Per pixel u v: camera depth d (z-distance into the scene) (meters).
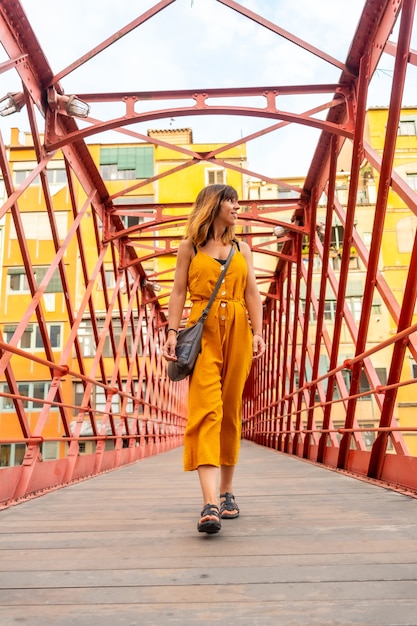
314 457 8.55
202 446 2.52
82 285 22.28
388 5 4.78
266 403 17.38
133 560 2.04
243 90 6.03
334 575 1.78
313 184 8.84
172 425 19.69
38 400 4.61
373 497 3.77
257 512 3.15
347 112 5.93
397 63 4.25
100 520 3.01
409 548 2.15
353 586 1.66
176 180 24.86
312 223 8.94
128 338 22.66
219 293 2.68
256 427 21.91
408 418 20.08
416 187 20.55
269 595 1.60
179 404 22.73
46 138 5.87
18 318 21.02
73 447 5.90
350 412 5.86
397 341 4.30
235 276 2.72
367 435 20.67
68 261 22.25
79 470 6.10
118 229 10.05
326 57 5.75
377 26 5.10
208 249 2.77
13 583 1.77
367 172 22.70
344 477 5.46
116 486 5.10
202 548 2.21
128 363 11.40
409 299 4.14
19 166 22.77
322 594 1.59
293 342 11.12
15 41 5.02
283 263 13.28
